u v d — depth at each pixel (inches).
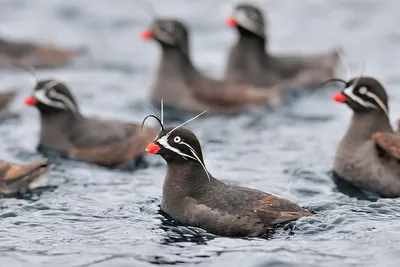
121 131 713.6
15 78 995.9
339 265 461.1
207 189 543.8
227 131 802.8
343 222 520.4
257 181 642.8
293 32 1163.9
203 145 751.7
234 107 876.0
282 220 514.9
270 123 829.2
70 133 725.3
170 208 547.5
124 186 633.0
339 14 1219.2
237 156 716.0
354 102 643.5
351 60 1053.8
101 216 558.3
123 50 1112.8
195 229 524.1
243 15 929.5
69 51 1059.9
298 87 952.9
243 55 941.8
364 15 1211.2
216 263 472.1
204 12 1245.1
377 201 573.9
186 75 895.1
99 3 1278.3
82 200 594.9
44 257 483.8
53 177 657.6
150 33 890.7
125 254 487.5
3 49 1032.8
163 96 892.0
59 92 727.1
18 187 618.8
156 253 488.4
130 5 1273.4
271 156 714.8
